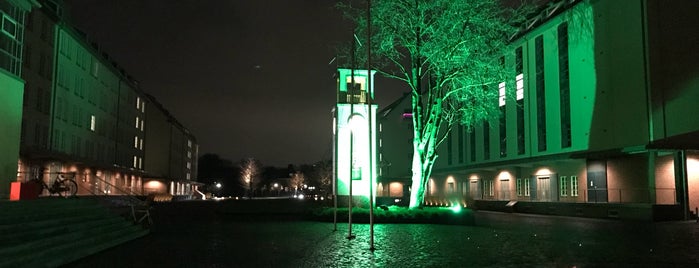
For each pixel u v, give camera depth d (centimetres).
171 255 1421
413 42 2873
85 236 1514
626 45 3459
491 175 5212
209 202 6159
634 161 3406
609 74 3591
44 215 1487
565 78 4041
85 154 5253
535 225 2780
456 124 6062
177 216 3478
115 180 6341
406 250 1561
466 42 2828
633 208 3147
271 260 1341
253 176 14125
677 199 3095
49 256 1209
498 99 5028
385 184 7700
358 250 1559
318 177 10944
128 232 1862
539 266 1253
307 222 2855
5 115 2197
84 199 1994
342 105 3125
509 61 4772
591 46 3762
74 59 4928
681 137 3212
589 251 1541
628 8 3456
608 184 3591
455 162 6078
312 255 1442
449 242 1792
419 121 2942
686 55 3316
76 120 4991
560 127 4081
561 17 4059
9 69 2266
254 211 3975
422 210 2758
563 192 4053
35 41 4031
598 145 3669
